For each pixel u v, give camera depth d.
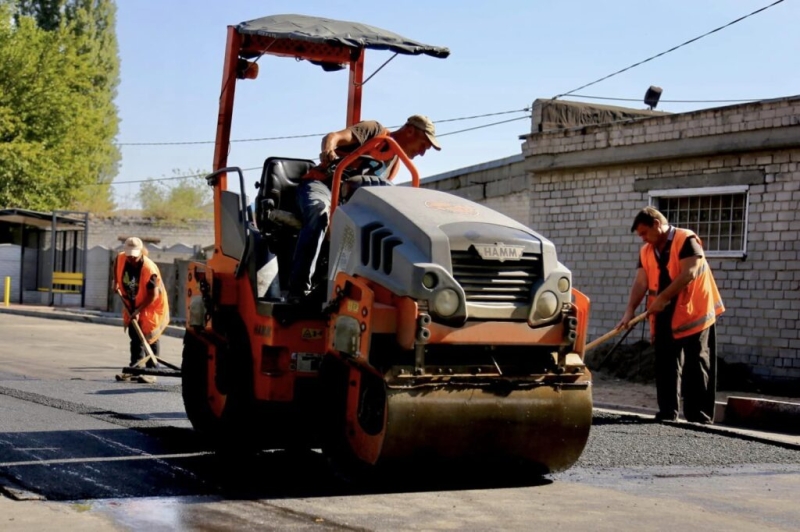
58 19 62.59
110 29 64.44
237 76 7.72
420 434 5.55
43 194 40.28
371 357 5.58
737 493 6.11
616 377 14.40
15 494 5.46
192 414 7.85
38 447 6.93
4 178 39.22
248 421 7.02
